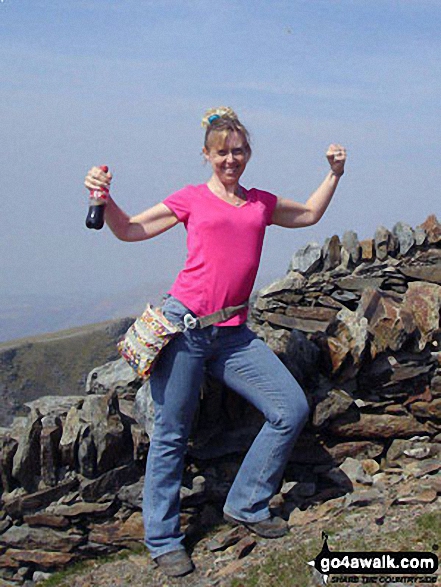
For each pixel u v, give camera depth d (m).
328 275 5.55
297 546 4.16
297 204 4.46
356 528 4.24
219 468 4.96
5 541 4.89
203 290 4.04
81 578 4.59
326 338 5.09
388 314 5.04
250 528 4.39
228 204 4.06
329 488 4.90
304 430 5.05
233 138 3.98
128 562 4.65
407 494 4.53
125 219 4.05
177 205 4.09
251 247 4.06
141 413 4.74
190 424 4.39
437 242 5.52
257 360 4.19
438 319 5.07
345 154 4.45
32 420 4.93
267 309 5.55
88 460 4.73
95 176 3.88
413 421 5.05
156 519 4.36
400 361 5.04
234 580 3.98
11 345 127.50
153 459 4.36
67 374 126.00
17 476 4.83
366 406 5.06
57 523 4.80
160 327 4.04
